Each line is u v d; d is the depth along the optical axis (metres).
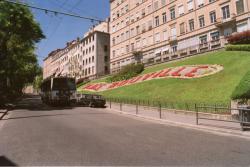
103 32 79.88
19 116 19.33
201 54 34.19
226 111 15.72
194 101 20.36
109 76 53.84
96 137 10.61
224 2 39.59
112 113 22.41
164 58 44.94
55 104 32.72
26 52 30.86
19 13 26.61
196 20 44.81
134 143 9.49
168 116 18.36
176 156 7.68
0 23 25.69
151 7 56.88
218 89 20.61
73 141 9.77
